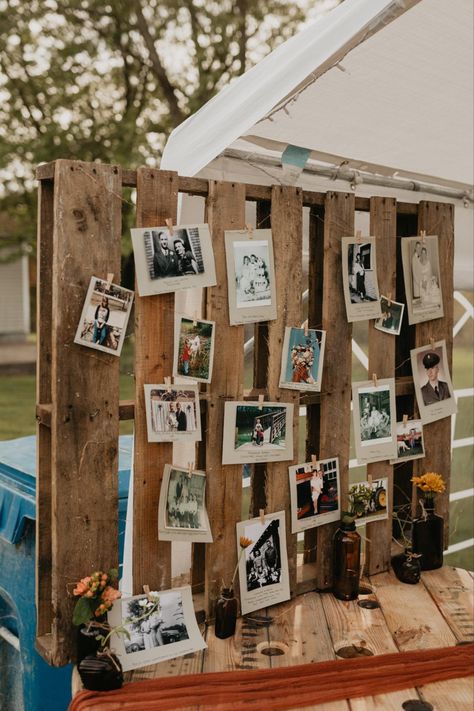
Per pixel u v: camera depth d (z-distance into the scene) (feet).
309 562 7.91
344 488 7.57
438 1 6.48
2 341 65.36
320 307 7.67
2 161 37.06
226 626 6.36
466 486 13.02
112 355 5.94
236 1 38.86
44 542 6.18
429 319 8.15
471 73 7.55
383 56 7.18
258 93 6.36
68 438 5.80
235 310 6.57
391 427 7.86
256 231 6.64
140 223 6.04
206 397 6.57
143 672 5.81
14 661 8.34
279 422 6.95
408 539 8.53
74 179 5.65
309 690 5.45
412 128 8.46
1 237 43.55
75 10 38.19
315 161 9.02
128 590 6.88
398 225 8.39
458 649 6.11
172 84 40.45
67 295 5.69
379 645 6.26
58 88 38.58
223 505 6.72
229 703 5.32
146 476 6.26
